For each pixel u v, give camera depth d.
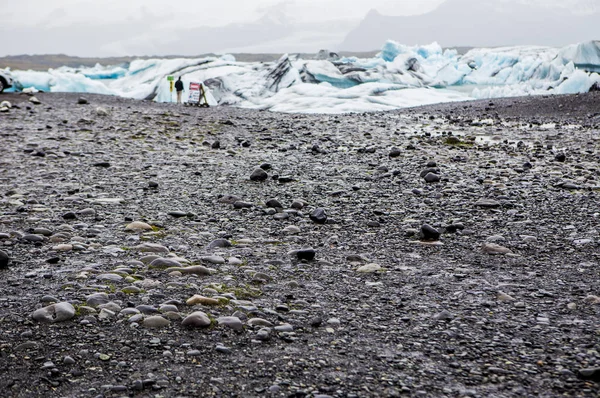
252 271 6.11
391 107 54.34
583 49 78.38
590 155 15.18
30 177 11.53
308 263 6.54
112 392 3.55
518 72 87.38
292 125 22.30
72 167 12.71
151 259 6.39
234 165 13.14
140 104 30.17
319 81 82.31
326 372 3.88
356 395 3.56
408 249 7.13
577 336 4.47
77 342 4.26
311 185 10.94
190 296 5.30
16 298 5.12
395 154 14.49
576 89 56.31
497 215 8.70
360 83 80.62
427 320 4.88
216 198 9.85
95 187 10.61
